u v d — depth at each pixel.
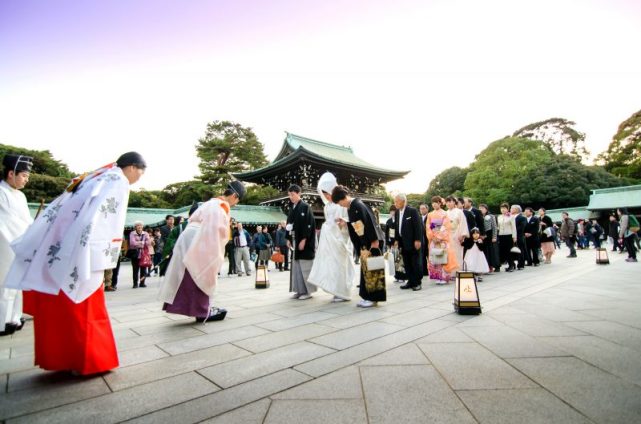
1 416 1.69
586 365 2.22
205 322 3.77
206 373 2.24
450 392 1.88
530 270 8.88
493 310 4.02
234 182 4.04
